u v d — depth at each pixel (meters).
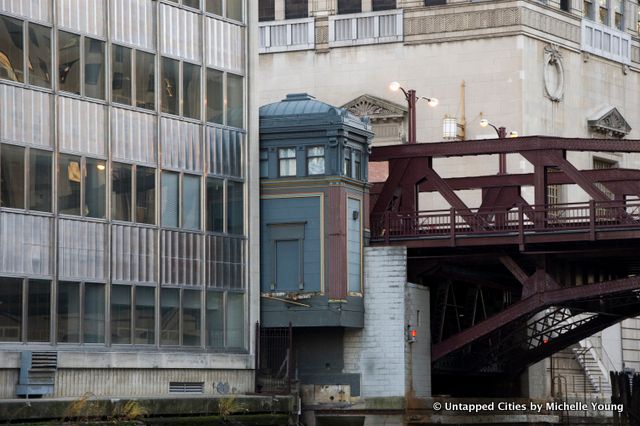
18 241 94.94
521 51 154.88
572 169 112.50
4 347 93.69
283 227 112.94
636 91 176.38
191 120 107.81
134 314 102.44
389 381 112.75
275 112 114.06
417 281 118.38
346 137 112.75
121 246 101.75
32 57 96.44
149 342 103.38
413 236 115.56
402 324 113.06
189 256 106.88
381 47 159.50
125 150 102.50
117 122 102.06
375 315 113.75
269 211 113.31
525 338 128.62
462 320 127.94
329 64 161.38
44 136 97.00
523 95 154.62
